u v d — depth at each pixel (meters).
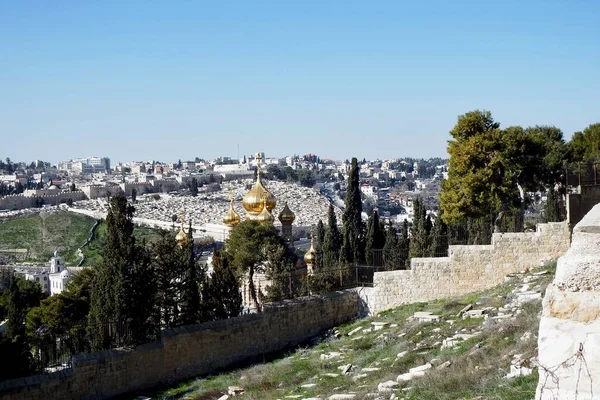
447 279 43.09
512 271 42.25
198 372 37.88
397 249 59.00
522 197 53.59
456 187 53.53
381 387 23.05
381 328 38.94
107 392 33.94
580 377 8.41
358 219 76.12
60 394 32.12
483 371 20.34
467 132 54.53
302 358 36.47
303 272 60.00
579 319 8.56
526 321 25.53
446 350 27.03
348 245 73.44
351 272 51.09
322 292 47.44
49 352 40.19
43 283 161.38
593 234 8.68
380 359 30.67
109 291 38.06
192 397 32.03
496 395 17.09
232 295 47.88
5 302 82.06
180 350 37.28
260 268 64.31
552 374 8.55
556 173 55.88
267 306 41.59
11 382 30.89
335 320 44.50
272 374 33.38
